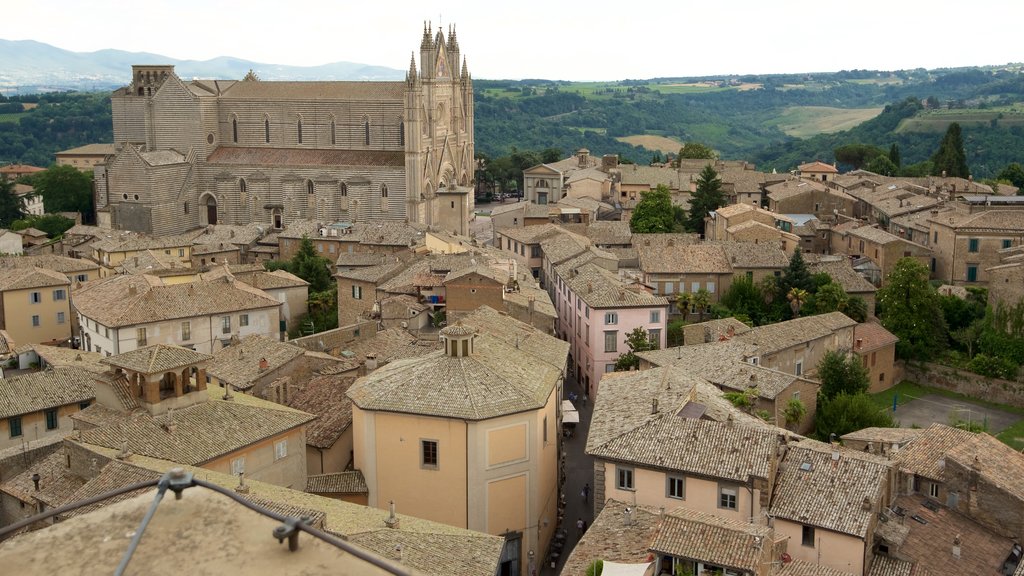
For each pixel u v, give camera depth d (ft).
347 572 42.55
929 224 570.46
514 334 345.92
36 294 504.02
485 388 277.03
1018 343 441.27
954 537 241.35
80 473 250.57
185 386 280.72
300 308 558.15
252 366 355.56
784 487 236.22
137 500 47.60
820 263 543.80
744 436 239.71
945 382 455.22
